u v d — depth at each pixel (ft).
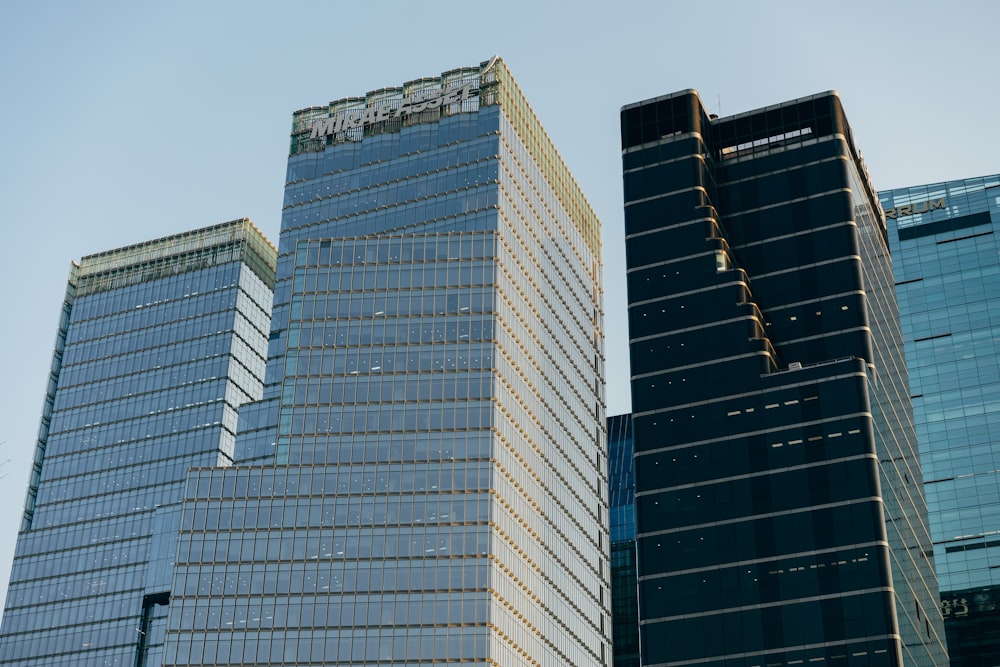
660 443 599.57
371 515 623.36
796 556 548.72
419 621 595.47
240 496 629.10
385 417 651.25
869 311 627.87
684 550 569.23
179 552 613.93
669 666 545.85
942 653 590.55
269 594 602.85
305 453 640.99
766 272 641.40
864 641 520.83
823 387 582.35
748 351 604.90
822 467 563.89
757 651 535.60
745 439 584.40
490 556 613.93
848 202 643.86
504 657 603.26
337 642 590.55
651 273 645.51
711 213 650.84
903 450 623.77
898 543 563.48
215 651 588.91
